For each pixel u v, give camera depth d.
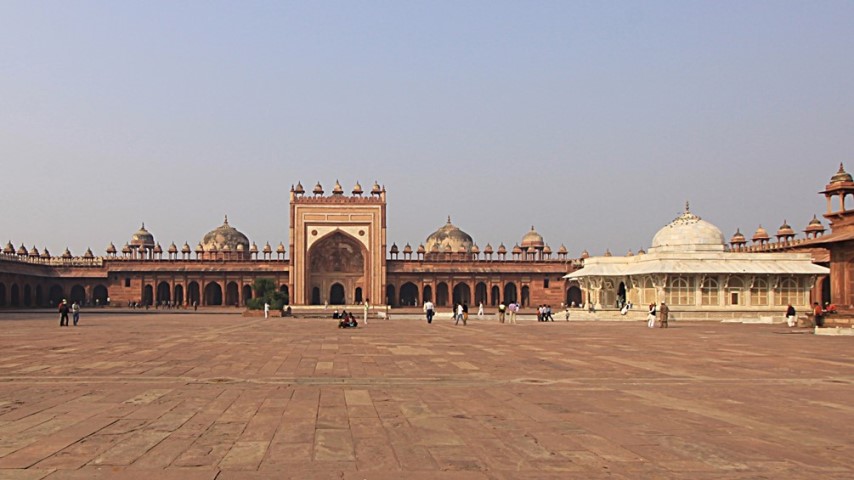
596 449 4.37
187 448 4.35
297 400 6.22
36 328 19.22
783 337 16.38
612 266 34.16
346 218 45.38
